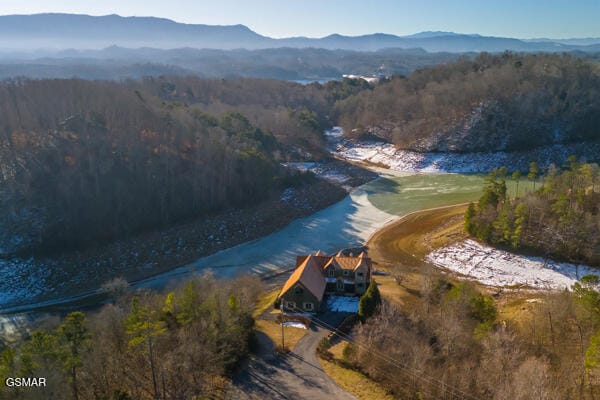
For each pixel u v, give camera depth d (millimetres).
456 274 73312
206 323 44344
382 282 66438
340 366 43656
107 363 40094
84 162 90688
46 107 104188
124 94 119312
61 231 80812
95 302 69062
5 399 31531
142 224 88250
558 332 46156
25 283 72750
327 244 88062
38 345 34750
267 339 49000
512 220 77875
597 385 37250
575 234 72812
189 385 39250
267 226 96188
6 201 82375
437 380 38656
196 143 108000
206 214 95625
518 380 34344
